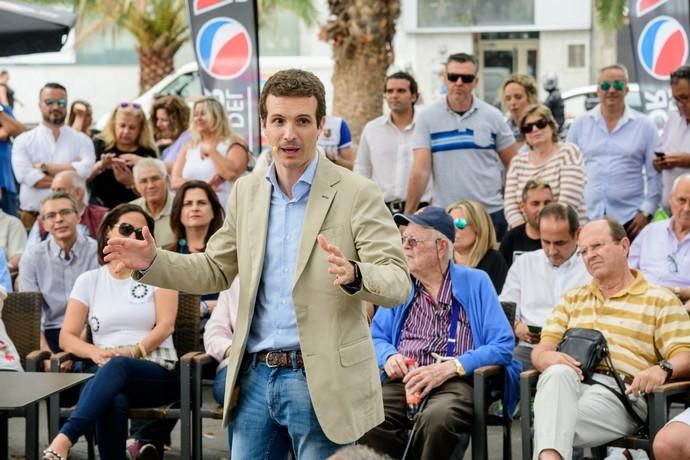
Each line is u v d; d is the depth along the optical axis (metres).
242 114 17.23
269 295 7.95
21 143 18.14
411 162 16.91
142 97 29.59
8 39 15.45
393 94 16.84
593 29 40.69
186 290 8.03
